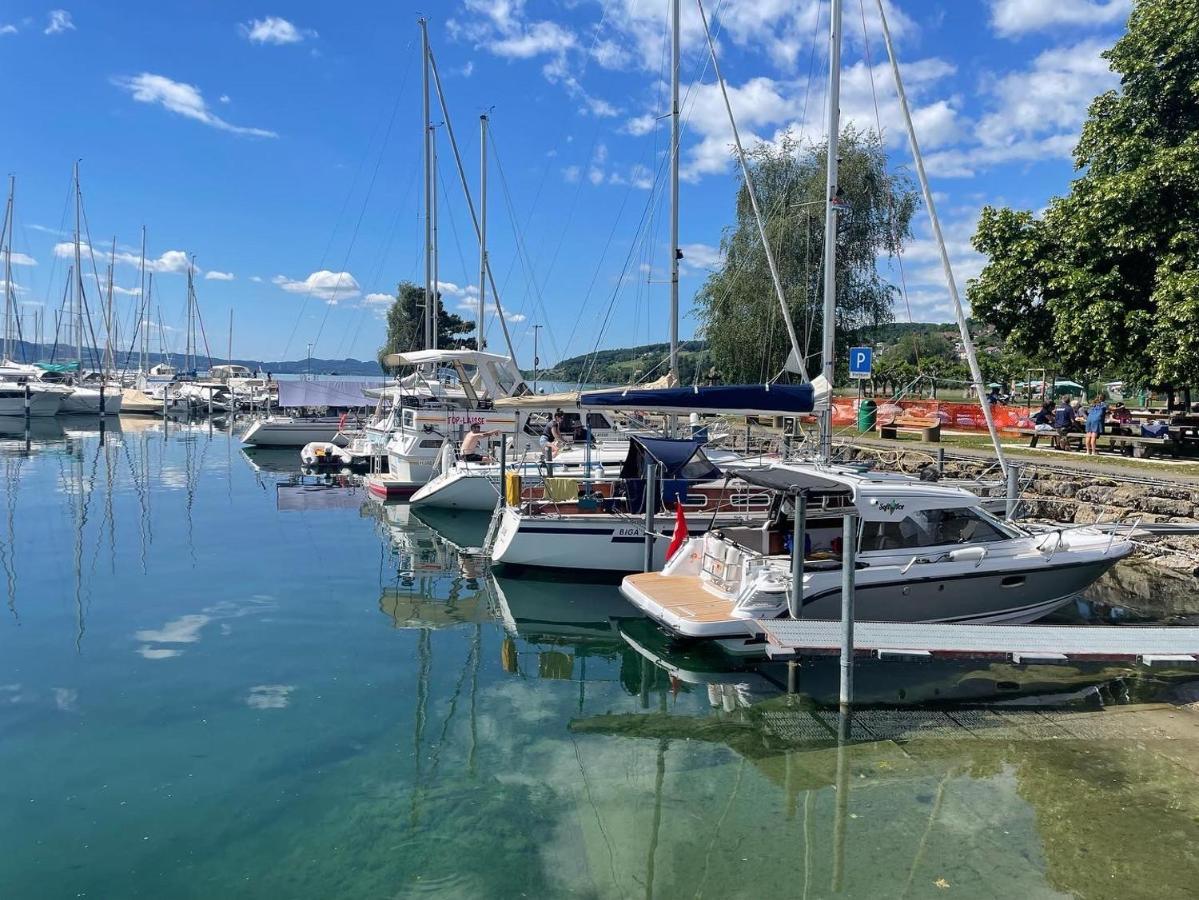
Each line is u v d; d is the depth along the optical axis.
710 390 11.44
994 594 9.30
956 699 7.61
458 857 5.03
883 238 27.30
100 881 4.74
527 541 12.05
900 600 8.97
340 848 5.12
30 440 35.78
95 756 6.32
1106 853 4.98
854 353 11.84
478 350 23.41
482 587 12.06
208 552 14.14
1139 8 17.84
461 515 17.97
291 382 36.56
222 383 60.03
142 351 69.94
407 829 5.35
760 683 8.27
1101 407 17.98
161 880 4.76
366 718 7.20
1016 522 10.62
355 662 8.68
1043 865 4.86
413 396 23.09
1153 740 6.64
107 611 10.35
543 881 4.78
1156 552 12.63
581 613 10.80
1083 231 17.02
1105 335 16.16
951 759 6.35
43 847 5.07
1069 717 7.16
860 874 4.81
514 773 6.19
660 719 7.29
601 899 4.61
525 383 22.09
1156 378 15.61
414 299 52.81
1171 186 16.03
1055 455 17.91
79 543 14.70
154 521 17.08
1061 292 17.66
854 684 8.01
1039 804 5.59
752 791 5.89
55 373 58.25
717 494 12.76
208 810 5.56
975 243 19.56
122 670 8.23
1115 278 16.50
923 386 42.25
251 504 19.58
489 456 18.73
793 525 9.41
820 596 8.66
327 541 15.32
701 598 9.32
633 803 5.72
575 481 13.49
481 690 7.99
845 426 24.41
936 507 9.38
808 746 6.66
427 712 7.38
